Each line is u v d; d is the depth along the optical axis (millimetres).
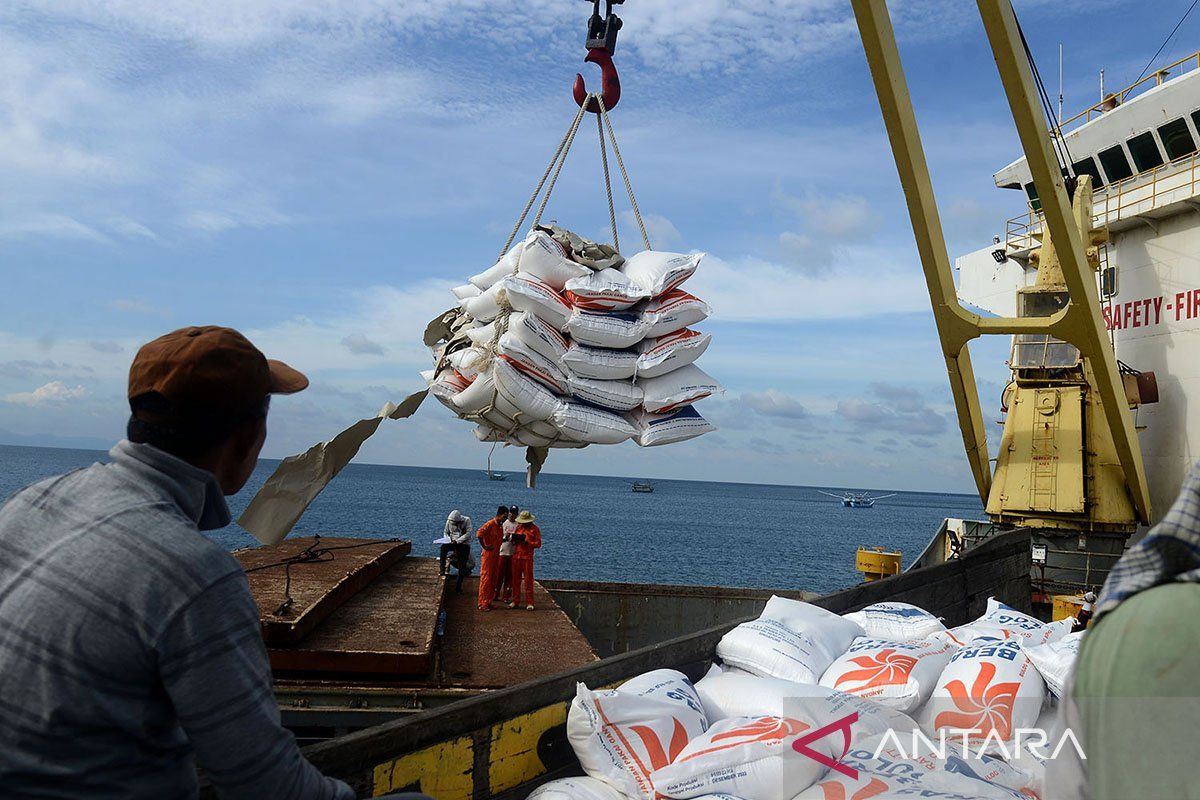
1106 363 10492
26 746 1504
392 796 2111
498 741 3480
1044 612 12070
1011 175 16984
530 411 4781
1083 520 12242
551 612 9922
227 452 1838
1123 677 908
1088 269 10094
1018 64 8594
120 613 1515
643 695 3672
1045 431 12633
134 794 1574
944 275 10867
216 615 1563
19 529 1660
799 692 3859
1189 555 973
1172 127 13828
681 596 11641
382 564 10781
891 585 6473
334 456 4039
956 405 12391
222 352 1737
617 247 5516
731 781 3189
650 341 5137
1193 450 13523
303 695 6223
